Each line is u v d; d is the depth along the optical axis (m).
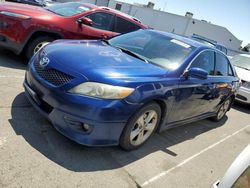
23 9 5.67
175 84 3.73
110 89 2.97
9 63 5.61
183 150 4.19
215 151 4.54
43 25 5.62
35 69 3.43
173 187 3.16
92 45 4.09
